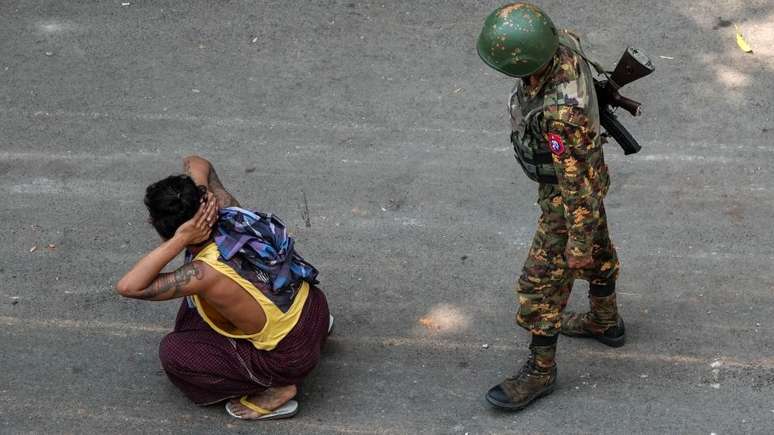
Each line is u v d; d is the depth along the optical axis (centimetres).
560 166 1152
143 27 2266
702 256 1612
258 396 1366
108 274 1639
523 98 1178
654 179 1781
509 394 1345
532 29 1099
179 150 1911
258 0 2345
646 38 2141
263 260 1257
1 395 1423
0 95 2069
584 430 1329
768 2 2222
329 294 1584
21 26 2278
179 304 1580
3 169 1877
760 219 1678
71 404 1409
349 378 1434
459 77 2075
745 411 1344
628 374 1413
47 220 1756
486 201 1756
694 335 1469
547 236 1256
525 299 1296
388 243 1681
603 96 1232
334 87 2064
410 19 2256
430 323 1521
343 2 2325
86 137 1952
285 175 1841
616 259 1365
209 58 2166
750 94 1970
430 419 1361
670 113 1934
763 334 1460
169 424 1373
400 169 1842
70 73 2130
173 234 1224
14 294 1603
